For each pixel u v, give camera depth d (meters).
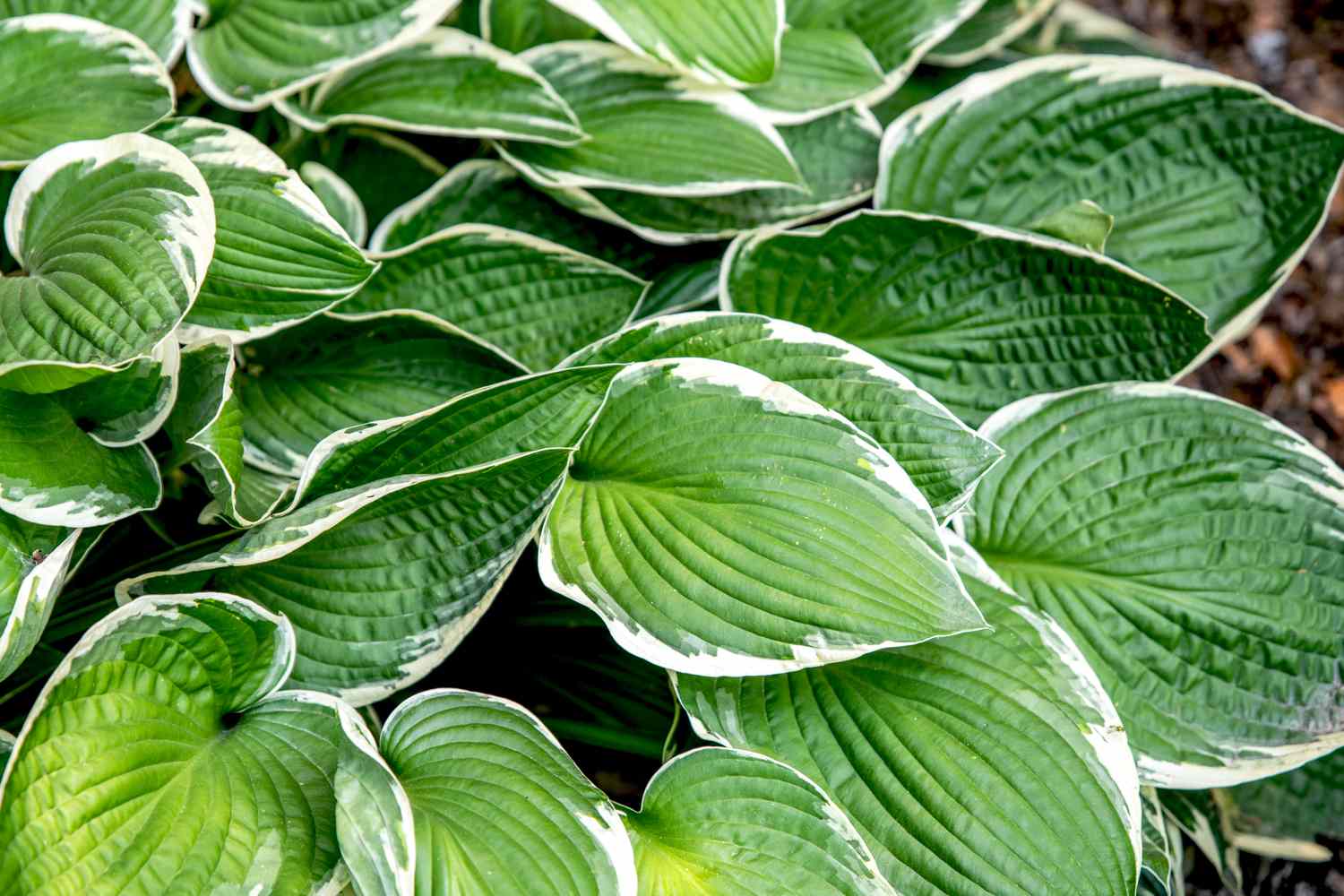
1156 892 1.87
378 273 1.90
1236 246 1.95
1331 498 1.86
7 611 1.75
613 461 1.82
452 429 1.78
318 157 1.96
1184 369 1.90
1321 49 2.30
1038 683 1.80
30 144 1.84
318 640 1.79
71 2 1.89
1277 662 1.85
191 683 1.75
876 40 2.01
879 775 1.79
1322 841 1.99
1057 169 1.96
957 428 1.82
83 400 1.78
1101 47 2.17
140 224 1.77
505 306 1.92
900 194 1.96
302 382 1.88
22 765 1.70
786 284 1.91
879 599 1.77
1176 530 1.87
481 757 1.76
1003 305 1.91
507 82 1.92
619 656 1.92
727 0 1.92
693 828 1.77
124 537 1.88
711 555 1.79
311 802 1.74
